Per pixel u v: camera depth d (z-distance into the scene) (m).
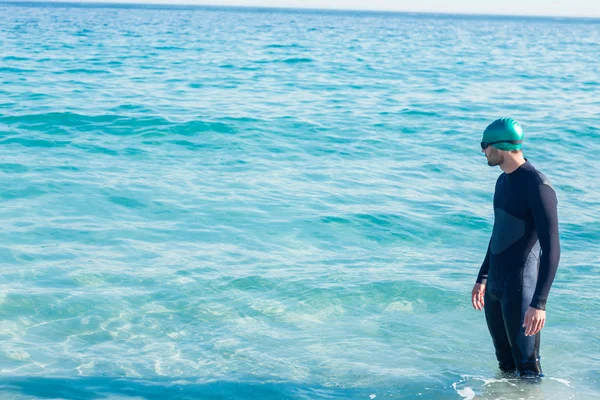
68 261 6.36
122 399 3.97
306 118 14.80
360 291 5.80
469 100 19.27
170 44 41.78
